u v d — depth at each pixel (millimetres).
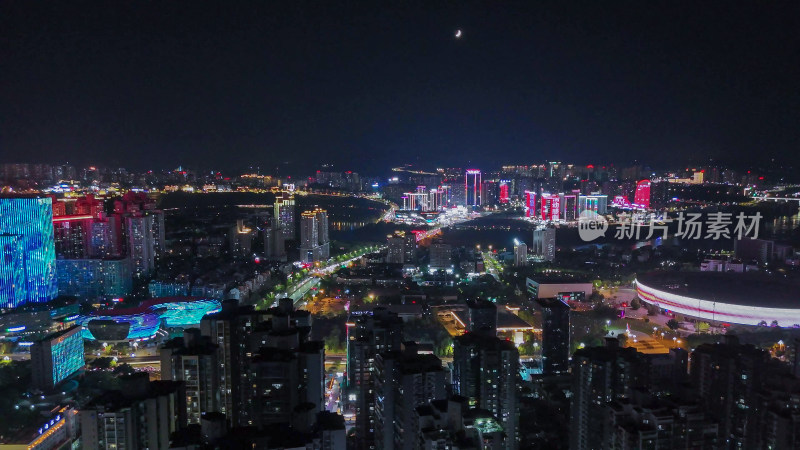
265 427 186000
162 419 194250
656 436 185250
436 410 184875
